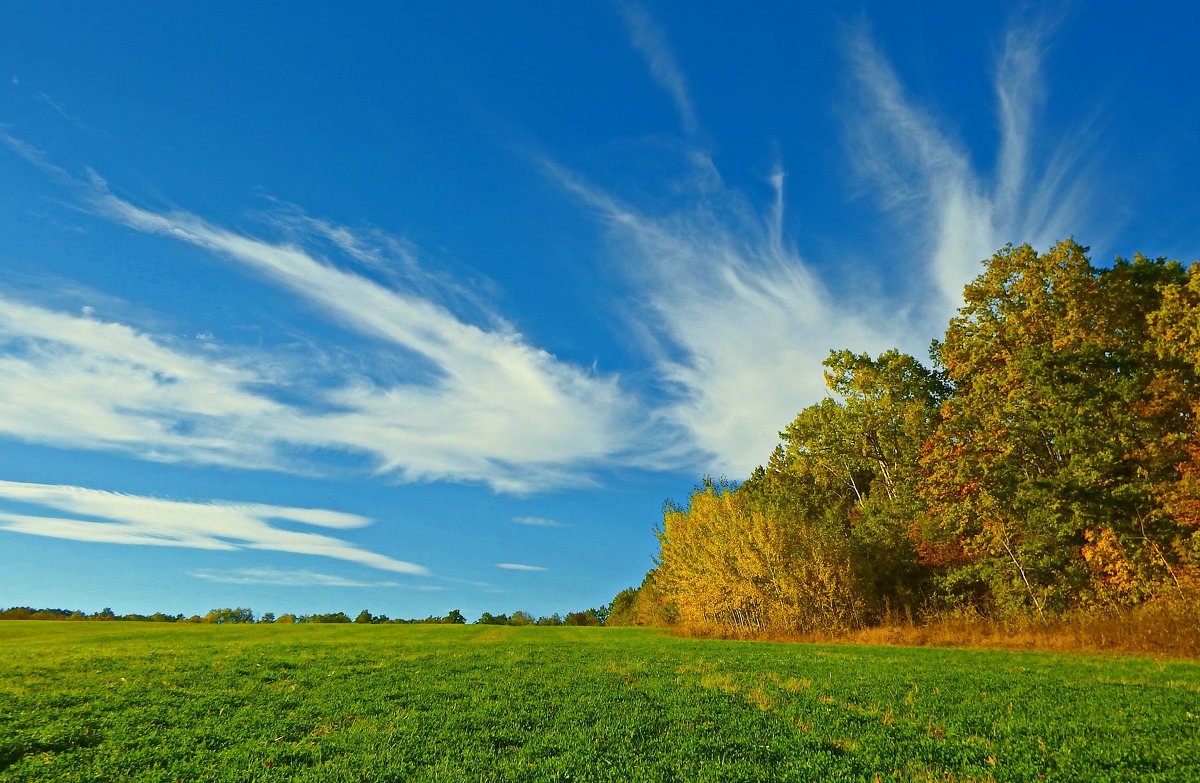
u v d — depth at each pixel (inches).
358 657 1087.6
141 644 1494.8
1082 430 1314.0
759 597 1768.0
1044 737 418.6
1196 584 1159.0
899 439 1915.6
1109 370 1405.0
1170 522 1268.5
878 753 387.5
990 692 609.6
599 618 5009.8
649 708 563.2
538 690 679.1
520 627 2908.5
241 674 816.9
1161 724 446.6
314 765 385.1
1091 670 789.9
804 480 2381.9
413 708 574.9
